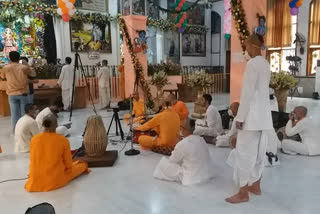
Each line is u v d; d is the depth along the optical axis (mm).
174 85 10391
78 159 3732
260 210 2545
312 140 4039
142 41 8133
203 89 6656
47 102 8336
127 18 8156
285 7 11719
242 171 2621
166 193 2934
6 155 4289
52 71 9023
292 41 11758
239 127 2551
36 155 3051
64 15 7559
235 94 5723
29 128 4387
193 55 14602
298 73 11328
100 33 11422
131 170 3584
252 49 2588
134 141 4770
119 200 2803
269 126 2539
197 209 2594
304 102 9508
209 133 4875
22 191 3043
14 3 9250
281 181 3164
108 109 8586
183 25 10156
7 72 5168
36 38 9852
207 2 14688
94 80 9961
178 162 3254
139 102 5754
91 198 2859
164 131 4094
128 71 8609
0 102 7770
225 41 14492
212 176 3260
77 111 8312
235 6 5242
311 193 2861
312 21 10828
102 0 11383
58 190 3049
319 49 10875
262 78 2492
